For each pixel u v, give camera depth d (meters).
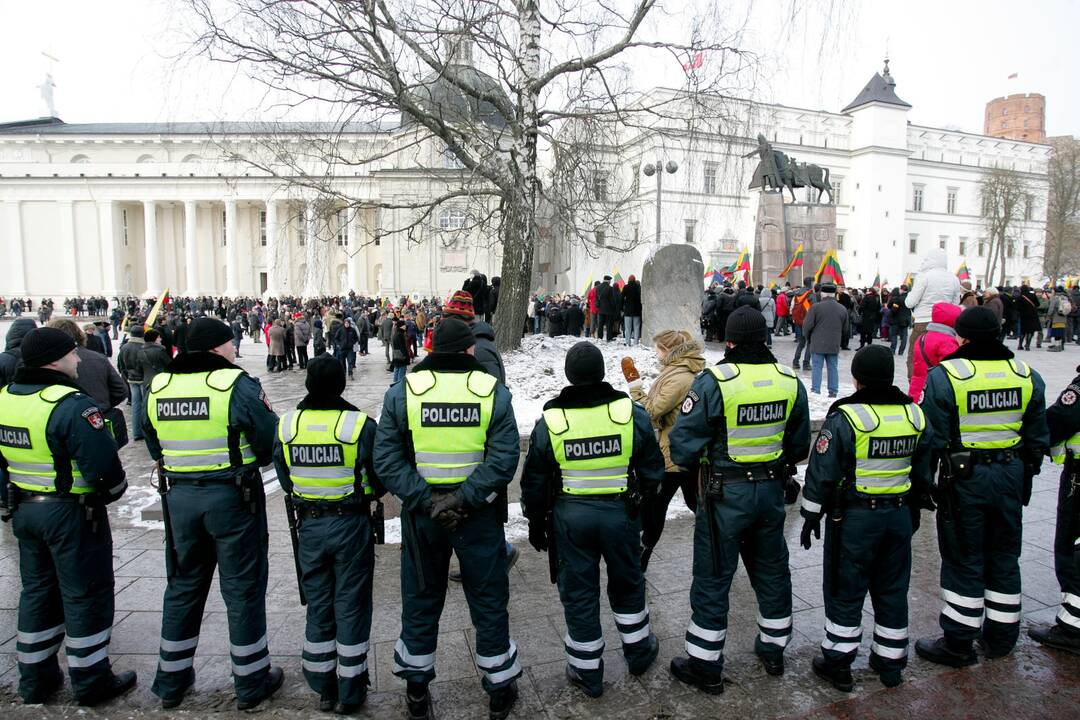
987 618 3.50
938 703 3.07
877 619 3.24
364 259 53.84
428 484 2.91
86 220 55.72
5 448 3.07
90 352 6.21
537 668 3.42
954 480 3.40
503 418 2.99
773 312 20.27
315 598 3.10
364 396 12.53
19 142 58.34
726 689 3.21
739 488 3.19
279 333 16.91
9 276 56.31
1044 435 3.42
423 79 9.83
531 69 10.44
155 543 5.20
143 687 3.34
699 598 3.23
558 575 3.22
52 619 3.22
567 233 11.58
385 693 3.24
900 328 16.64
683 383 4.25
